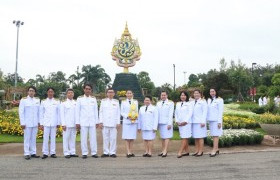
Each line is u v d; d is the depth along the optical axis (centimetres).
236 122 1959
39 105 1219
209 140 1433
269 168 978
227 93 5041
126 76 3556
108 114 1211
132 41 3566
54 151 1197
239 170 951
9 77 7656
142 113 1227
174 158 1159
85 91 1221
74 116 1204
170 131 1221
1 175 889
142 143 1545
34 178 857
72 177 869
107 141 1216
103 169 970
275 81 2917
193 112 1223
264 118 1602
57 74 7856
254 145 1459
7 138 1577
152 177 869
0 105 3108
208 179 848
